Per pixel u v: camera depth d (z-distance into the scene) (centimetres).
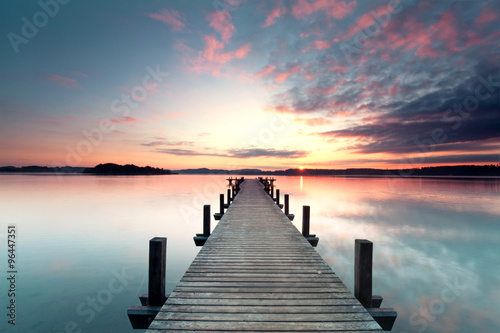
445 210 2155
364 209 2186
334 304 278
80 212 1947
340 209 2180
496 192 4100
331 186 5712
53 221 1617
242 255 436
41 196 3136
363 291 314
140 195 3322
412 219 1741
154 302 326
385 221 1675
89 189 4281
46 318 541
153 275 328
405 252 1057
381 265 911
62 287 695
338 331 232
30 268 831
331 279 342
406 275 824
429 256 1008
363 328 237
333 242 1192
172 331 230
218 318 249
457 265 915
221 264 393
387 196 3409
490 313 605
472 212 2061
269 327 236
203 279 338
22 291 668
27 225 1501
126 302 616
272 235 569
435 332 532
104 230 1393
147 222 1612
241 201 1162
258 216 796
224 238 545
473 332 532
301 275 354
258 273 359
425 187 5497
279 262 403
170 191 3962
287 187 5153
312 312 261
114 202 2572
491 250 1084
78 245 1106
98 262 891
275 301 283
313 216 1845
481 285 753
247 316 253
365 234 1343
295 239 537
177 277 771
